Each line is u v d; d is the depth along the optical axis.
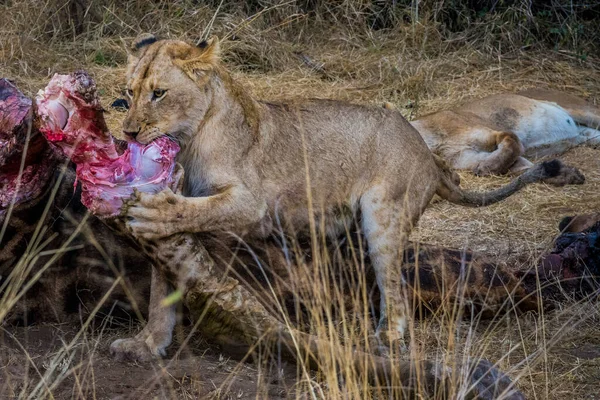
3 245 7.81
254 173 8.53
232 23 18.56
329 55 18.53
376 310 8.59
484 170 14.30
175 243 7.35
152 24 18.73
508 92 17.67
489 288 8.54
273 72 17.67
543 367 7.77
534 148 15.66
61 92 6.60
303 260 7.96
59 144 6.89
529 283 8.88
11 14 17.41
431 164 9.35
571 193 13.04
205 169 8.41
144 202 7.25
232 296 7.39
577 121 16.14
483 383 6.46
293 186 8.67
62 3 17.83
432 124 15.09
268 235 8.45
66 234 7.94
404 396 6.60
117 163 7.17
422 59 18.69
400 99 17.08
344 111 9.07
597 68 19.22
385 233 8.66
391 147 8.97
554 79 18.50
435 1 20.11
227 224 8.10
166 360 7.58
